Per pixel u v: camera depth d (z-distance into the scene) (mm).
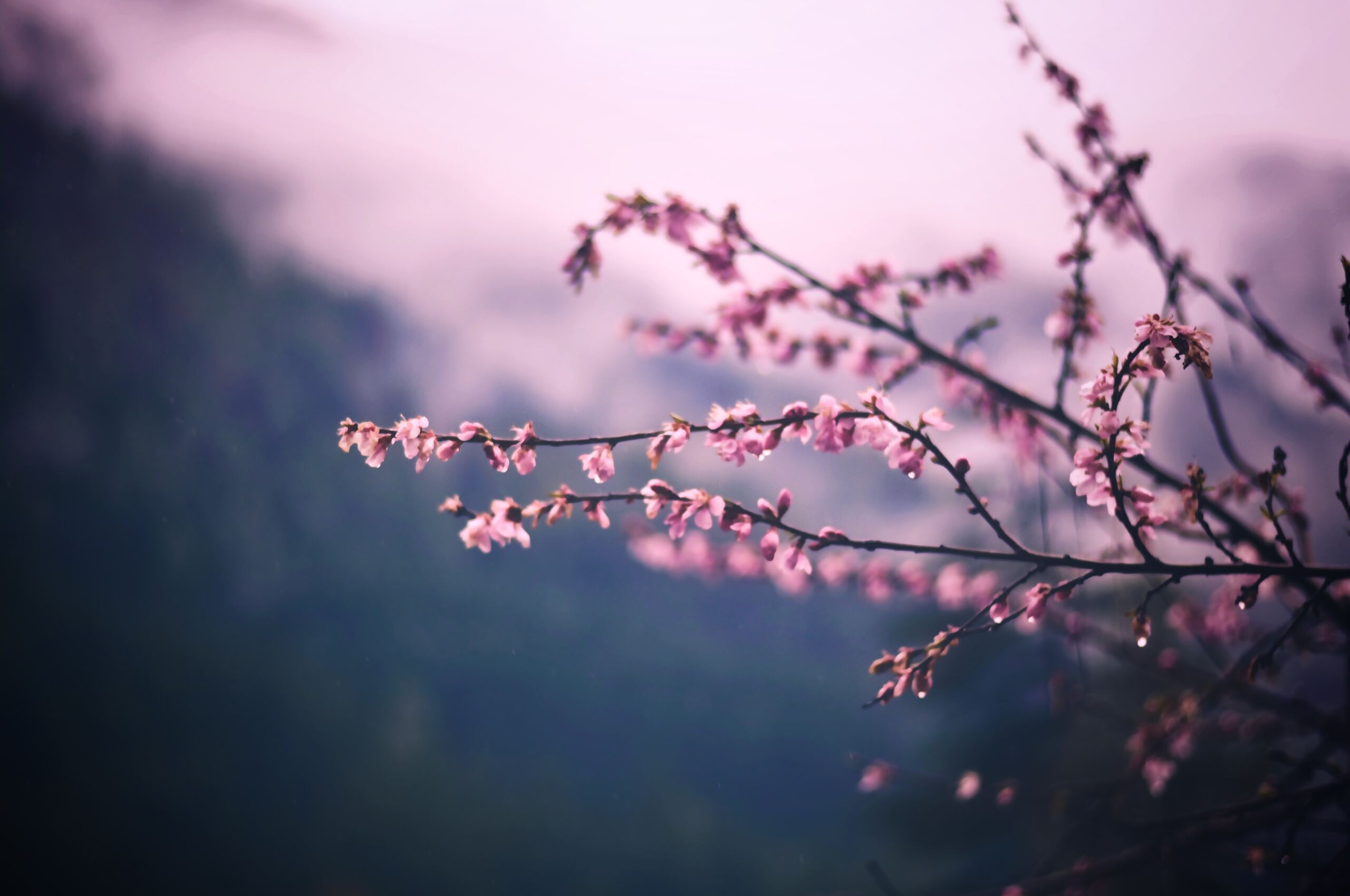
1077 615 4270
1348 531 2020
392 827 17500
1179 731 3662
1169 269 3051
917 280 3336
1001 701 10859
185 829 16781
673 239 2783
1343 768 2998
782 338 3650
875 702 2018
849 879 15867
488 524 2023
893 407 2000
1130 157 3057
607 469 2051
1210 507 2965
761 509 2039
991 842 10367
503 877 16938
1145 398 2369
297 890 16125
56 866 15453
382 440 2004
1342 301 1866
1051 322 3248
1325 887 2613
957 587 4465
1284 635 2119
